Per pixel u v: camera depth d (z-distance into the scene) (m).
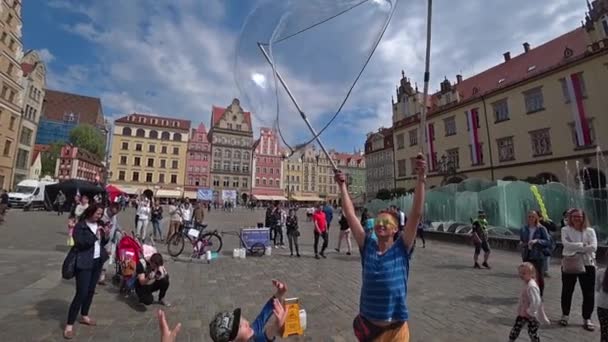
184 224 12.96
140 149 70.88
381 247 2.56
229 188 75.00
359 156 104.25
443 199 21.66
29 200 31.20
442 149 41.41
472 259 11.77
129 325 4.88
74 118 77.56
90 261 4.59
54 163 63.19
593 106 26.80
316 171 92.88
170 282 7.56
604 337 3.91
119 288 6.79
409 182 47.28
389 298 2.36
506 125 33.78
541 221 9.18
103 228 4.96
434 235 18.59
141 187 70.06
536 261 5.93
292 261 10.80
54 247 11.22
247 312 5.66
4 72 38.34
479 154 36.44
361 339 2.44
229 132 76.25
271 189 79.62
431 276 8.82
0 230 15.04
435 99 45.28
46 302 5.65
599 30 27.97
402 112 50.72
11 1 38.47
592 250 5.12
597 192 15.11
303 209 74.94
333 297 6.61
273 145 80.94
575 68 28.17
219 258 11.05
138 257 6.48
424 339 4.63
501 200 17.72
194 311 5.61
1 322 4.73
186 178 72.56
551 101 29.80
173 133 73.00
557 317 5.67
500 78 37.16
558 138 29.09
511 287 7.62
